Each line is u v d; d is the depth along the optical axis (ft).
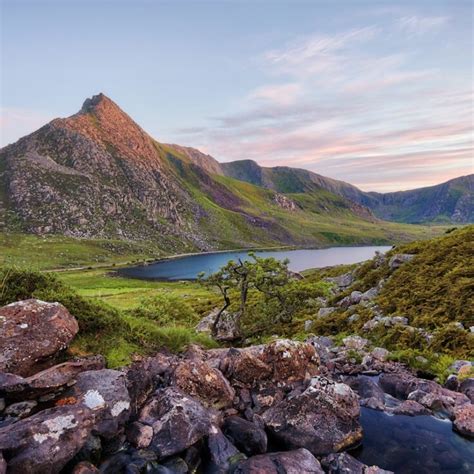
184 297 290.97
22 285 45.78
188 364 41.52
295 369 47.01
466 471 34.27
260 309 107.45
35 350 34.58
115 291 358.23
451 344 63.77
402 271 111.24
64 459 27.37
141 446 32.35
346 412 39.60
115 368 40.24
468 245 106.83
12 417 29.60
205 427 35.09
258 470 31.19
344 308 108.68
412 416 44.21
